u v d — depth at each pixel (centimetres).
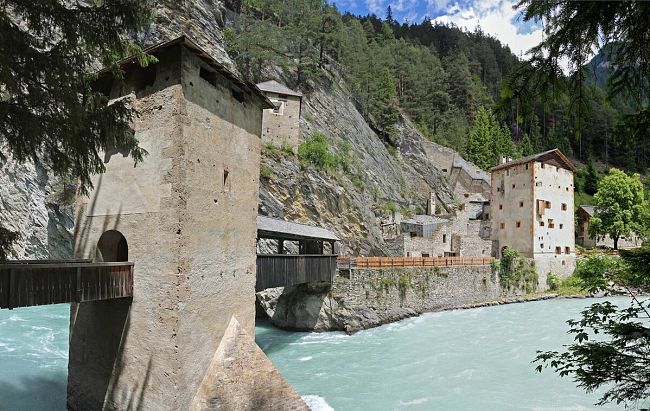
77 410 1109
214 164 1090
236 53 4341
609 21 377
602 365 438
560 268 3906
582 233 5353
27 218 2688
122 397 1005
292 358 1744
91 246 1098
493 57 10750
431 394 1350
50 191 2738
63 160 746
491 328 2300
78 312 1141
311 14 5462
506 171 4172
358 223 3603
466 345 1945
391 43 8212
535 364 1652
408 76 7512
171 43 970
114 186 1075
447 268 2941
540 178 3928
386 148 5819
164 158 991
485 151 7188
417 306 2700
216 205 1091
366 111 5997
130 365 999
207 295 1038
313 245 2419
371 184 4553
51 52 688
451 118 7594
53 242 2866
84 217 1125
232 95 1188
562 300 3328
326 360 1714
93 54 788
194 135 1016
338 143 4519
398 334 2170
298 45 5047
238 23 4803
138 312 998
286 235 1931
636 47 388
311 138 4094
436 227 4309
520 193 3997
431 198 5228
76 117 693
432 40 11006
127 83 1088
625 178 4503
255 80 4384
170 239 961
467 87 8325
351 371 1573
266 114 3716
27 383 1327
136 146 856
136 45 785
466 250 3959
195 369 982
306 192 3288
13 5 645
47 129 687
